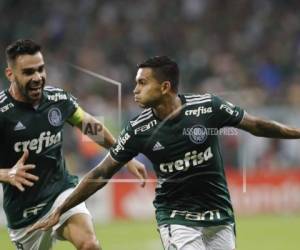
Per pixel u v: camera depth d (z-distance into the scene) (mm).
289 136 17969
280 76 57344
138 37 60000
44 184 19250
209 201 17516
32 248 20000
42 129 18891
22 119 18688
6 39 58719
